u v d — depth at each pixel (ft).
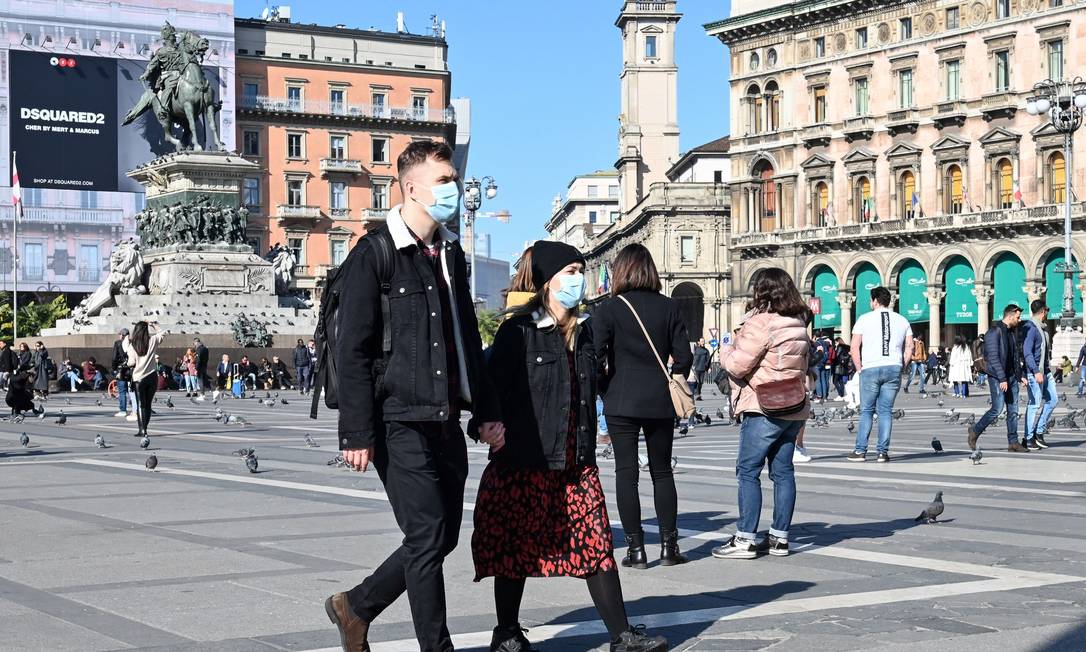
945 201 245.45
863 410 60.08
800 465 58.08
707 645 22.90
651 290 31.65
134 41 309.01
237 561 31.12
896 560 31.68
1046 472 54.08
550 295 23.09
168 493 46.09
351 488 47.42
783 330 31.76
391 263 19.95
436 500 19.86
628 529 31.17
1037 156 229.04
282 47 344.08
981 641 22.86
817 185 269.23
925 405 130.00
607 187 635.25
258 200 336.90
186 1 318.45
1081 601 26.40
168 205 199.93
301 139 342.85
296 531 36.04
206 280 196.13
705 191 336.29
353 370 19.58
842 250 262.88
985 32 237.86
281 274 211.82
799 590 27.91
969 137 240.73
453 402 20.35
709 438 80.53
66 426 96.22
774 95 276.82
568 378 22.65
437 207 20.18
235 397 163.12
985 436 79.46
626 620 22.16
